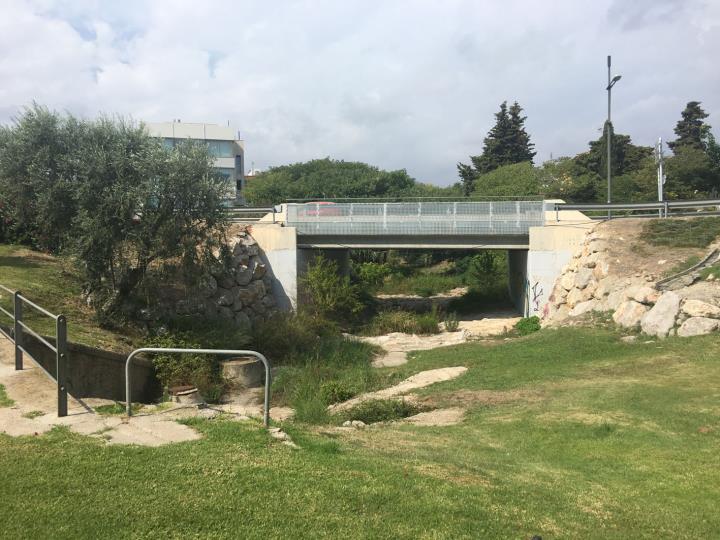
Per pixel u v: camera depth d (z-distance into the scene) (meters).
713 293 14.66
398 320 23.72
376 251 44.69
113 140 14.12
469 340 20.41
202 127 62.09
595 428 8.06
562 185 45.81
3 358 8.79
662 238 19.31
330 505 4.32
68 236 13.73
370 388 13.57
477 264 37.88
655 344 13.91
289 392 13.79
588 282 19.59
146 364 12.97
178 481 4.58
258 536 3.78
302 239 24.42
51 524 3.80
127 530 3.76
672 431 7.77
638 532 4.57
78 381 10.41
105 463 4.89
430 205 23.41
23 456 4.98
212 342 15.02
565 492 5.55
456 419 9.69
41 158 13.45
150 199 13.98
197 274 15.53
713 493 5.62
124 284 14.60
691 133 53.84
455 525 4.18
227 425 6.30
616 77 27.67
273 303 23.28
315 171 62.25
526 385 11.58
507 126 62.88
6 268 16.22
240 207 24.67
